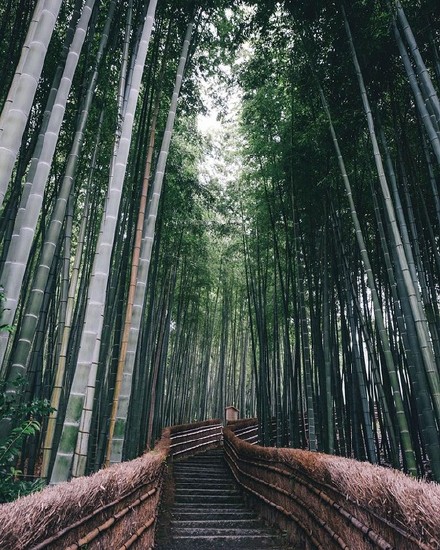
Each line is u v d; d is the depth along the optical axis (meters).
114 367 4.00
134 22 4.23
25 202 2.64
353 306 5.14
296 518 3.49
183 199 6.88
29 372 3.62
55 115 2.46
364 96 3.75
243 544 3.70
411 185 4.77
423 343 3.09
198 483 6.65
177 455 9.18
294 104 5.91
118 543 2.12
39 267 2.58
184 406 10.79
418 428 4.71
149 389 6.84
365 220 5.69
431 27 3.71
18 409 2.33
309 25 4.86
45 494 1.32
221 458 9.52
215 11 5.26
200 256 9.23
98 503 1.76
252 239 7.95
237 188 8.26
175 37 4.95
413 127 4.89
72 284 3.29
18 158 4.08
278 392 6.66
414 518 1.31
